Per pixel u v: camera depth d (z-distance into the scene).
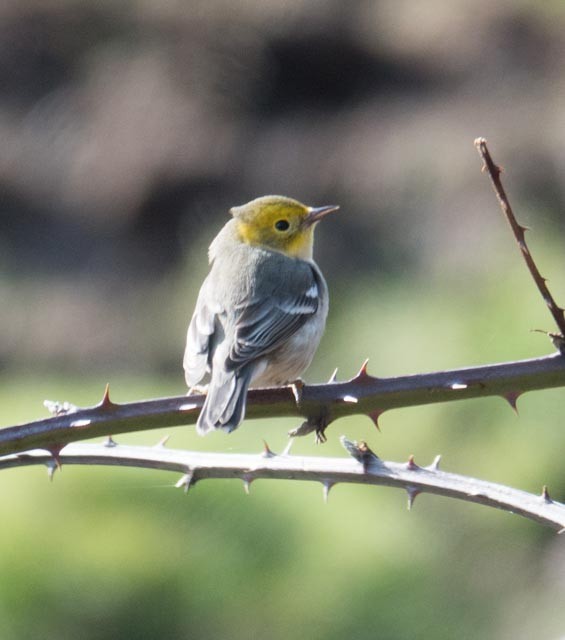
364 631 11.22
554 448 13.95
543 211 23.61
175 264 27.33
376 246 24.33
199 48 29.97
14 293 26.66
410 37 29.38
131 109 29.38
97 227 28.12
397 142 26.38
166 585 10.84
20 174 28.73
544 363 5.84
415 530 12.94
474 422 14.13
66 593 10.68
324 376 17.55
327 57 29.66
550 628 13.51
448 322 15.48
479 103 27.03
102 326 25.02
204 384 8.77
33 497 10.95
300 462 5.82
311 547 11.29
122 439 12.36
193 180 28.19
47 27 31.20
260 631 10.98
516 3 29.06
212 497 11.25
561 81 27.08
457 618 13.27
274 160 27.72
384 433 14.16
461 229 23.41
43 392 17.30
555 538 14.30
